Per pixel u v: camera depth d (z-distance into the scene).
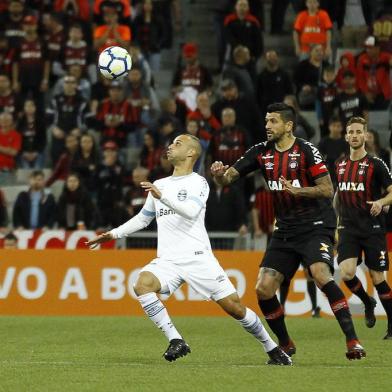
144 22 80.44
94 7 80.44
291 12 88.50
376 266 44.22
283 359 33.75
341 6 81.81
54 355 37.94
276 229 34.34
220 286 32.53
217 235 60.78
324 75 71.62
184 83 74.56
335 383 29.30
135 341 43.69
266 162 34.28
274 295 34.25
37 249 58.59
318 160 33.59
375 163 43.66
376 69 75.56
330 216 33.97
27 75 76.44
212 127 69.50
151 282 32.41
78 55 77.75
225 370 32.28
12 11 78.88
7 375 31.25
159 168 63.69
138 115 72.50
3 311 58.41
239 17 76.81
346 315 32.75
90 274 58.41
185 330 49.19
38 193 64.81
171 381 29.69
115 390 27.94
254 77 73.75
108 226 64.44
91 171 66.94
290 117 34.03
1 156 72.75
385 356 36.91
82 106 73.44
